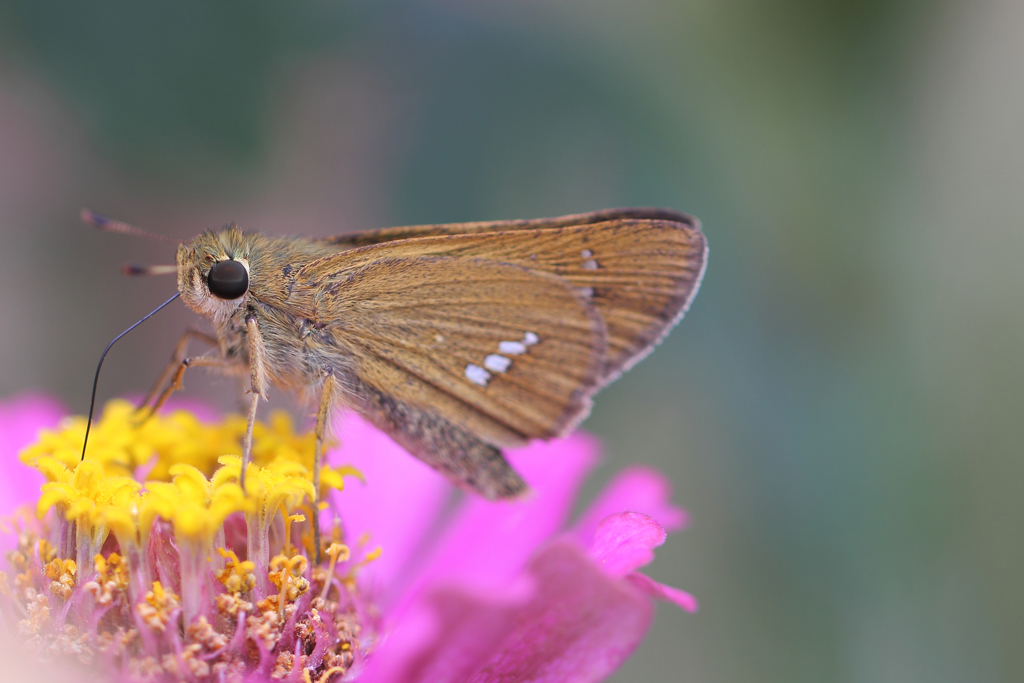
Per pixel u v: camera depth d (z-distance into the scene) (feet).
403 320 0.69
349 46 0.74
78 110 0.73
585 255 0.69
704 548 0.73
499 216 0.75
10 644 0.66
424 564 0.71
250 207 0.74
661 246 0.69
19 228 0.73
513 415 0.69
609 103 0.74
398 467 0.72
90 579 0.66
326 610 0.67
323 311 0.68
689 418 0.74
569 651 0.65
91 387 0.74
